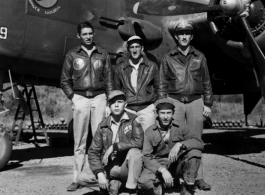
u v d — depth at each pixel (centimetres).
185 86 513
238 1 651
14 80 749
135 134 434
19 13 652
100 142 433
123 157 437
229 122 2089
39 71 719
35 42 672
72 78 519
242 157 789
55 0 689
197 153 431
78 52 521
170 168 452
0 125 645
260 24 714
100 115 517
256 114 2069
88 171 437
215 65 922
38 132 1648
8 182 535
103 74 528
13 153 877
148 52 825
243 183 515
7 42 646
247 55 728
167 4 764
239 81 949
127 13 794
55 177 573
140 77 534
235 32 754
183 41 514
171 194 449
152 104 539
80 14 721
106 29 757
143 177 418
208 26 754
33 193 464
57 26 693
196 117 517
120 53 771
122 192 459
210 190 470
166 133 448
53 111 2025
